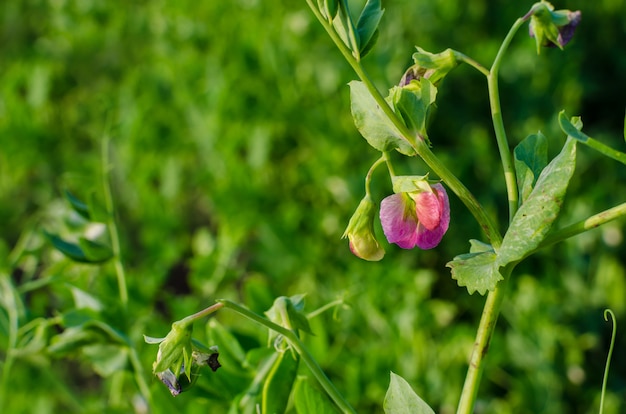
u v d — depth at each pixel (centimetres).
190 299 68
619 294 95
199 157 116
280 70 101
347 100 97
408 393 41
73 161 112
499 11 105
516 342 90
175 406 51
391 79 96
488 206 96
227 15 110
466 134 101
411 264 94
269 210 101
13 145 120
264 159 100
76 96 127
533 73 101
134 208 118
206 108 106
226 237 81
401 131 39
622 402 94
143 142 112
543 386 88
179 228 111
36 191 130
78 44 129
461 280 39
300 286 94
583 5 110
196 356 40
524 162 40
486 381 89
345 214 96
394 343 80
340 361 76
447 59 41
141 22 124
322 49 99
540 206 38
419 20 100
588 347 91
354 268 90
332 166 97
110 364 54
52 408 78
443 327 90
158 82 113
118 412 62
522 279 92
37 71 119
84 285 64
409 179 40
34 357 60
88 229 62
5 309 59
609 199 97
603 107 111
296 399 45
